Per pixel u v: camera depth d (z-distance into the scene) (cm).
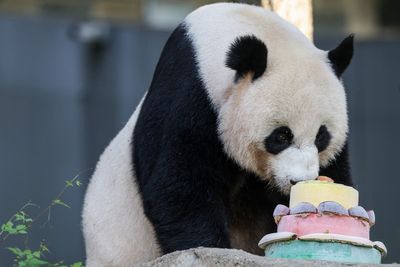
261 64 1080
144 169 1152
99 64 2383
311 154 1072
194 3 3106
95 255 1241
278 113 1073
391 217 2395
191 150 1111
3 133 2312
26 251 1146
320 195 950
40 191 2294
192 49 1133
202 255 920
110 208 1229
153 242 1202
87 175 2270
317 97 1076
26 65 2361
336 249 932
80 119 2359
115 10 3067
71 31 2386
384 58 2458
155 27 2411
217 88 1105
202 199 1117
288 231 949
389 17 3250
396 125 2434
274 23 1144
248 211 1193
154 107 1145
